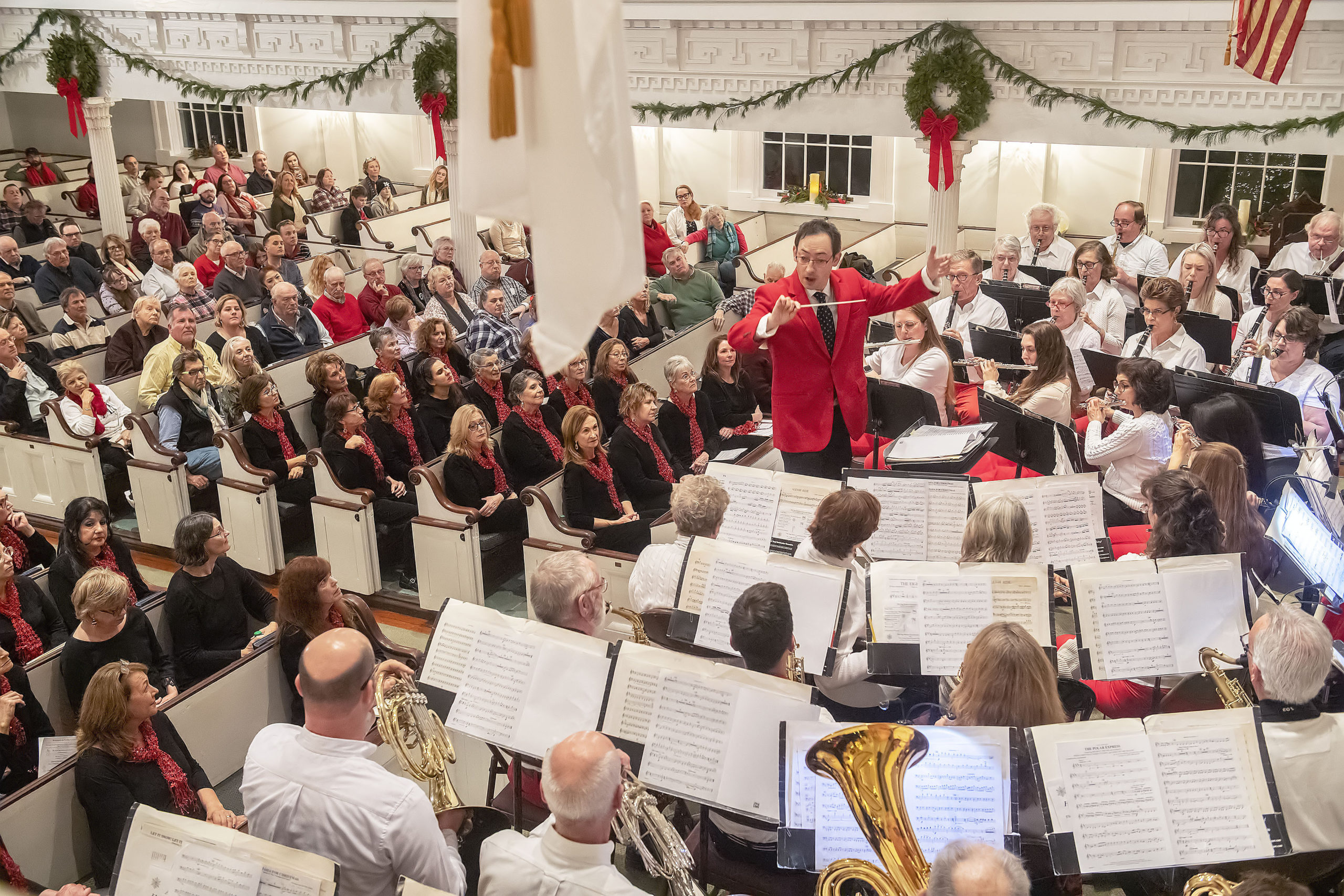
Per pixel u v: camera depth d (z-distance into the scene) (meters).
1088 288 7.85
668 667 3.29
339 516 6.74
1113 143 8.24
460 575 6.52
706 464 7.06
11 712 4.45
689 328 9.39
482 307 10.01
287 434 7.44
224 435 7.00
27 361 8.28
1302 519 4.23
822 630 3.88
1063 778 2.89
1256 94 7.70
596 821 2.61
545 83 1.73
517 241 12.70
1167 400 5.70
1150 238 8.95
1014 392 6.81
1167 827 2.85
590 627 3.78
